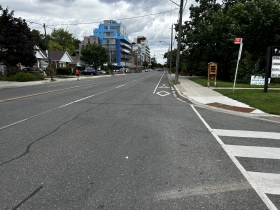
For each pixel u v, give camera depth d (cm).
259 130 638
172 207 287
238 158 441
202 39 3095
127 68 10425
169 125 683
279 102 994
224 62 3028
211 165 409
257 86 1773
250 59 2303
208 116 820
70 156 444
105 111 880
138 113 851
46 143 514
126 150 477
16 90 1709
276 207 289
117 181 350
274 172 384
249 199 306
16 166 399
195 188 332
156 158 438
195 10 3612
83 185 338
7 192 319
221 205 292
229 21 2791
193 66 4216
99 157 440
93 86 2038
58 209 283
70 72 4944
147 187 334
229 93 1352
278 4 2209
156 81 2844
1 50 2997
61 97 1273
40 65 5072
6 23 2925
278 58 1270
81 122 704
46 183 344
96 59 6731
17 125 664
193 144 518
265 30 2250
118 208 285
